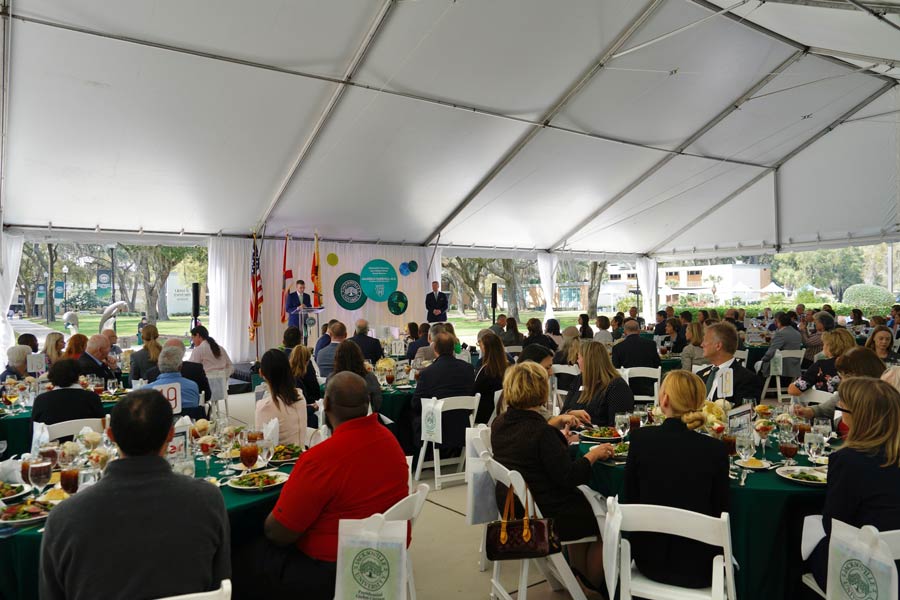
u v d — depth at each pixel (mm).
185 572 1634
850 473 2186
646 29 7938
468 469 3025
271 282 11117
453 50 7441
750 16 8062
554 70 8312
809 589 2594
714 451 2418
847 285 30312
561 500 2873
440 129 8930
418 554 3711
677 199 13484
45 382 5348
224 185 9094
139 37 6258
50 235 9023
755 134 11734
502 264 21703
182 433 2791
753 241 14109
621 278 23750
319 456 2291
